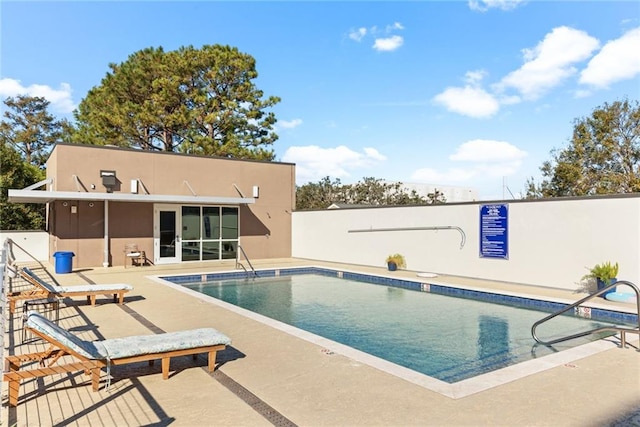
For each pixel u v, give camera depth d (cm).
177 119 2520
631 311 789
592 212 1004
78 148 1476
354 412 360
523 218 1141
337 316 894
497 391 406
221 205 1786
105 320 716
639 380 436
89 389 417
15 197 1343
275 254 1942
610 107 2434
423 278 1271
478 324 817
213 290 1232
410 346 672
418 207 1423
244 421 345
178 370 472
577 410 363
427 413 357
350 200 3938
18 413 362
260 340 589
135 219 1587
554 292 1022
